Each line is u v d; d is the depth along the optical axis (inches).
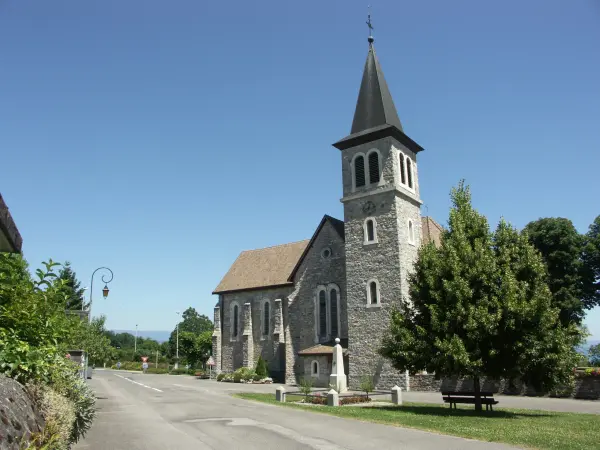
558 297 1614.2
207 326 4375.0
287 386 1668.3
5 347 294.7
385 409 877.8
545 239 1690.5
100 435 589.0
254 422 691.4
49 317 354.9
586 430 603.2
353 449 500.4
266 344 1980.8
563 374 808.3
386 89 1706.4
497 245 903.7
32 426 276.5
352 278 1594.5
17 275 325.1
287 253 2150.6
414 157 1747.0
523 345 795.4
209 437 572.4
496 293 823.7
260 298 2053.4
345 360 1568.7
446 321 831.7
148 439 560.4
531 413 823.7
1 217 303.9
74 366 461.1
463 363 781.9
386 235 1552.7
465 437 561.3
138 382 1847.9
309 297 1790.1
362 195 1617.9
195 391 1380.4
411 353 868.6
